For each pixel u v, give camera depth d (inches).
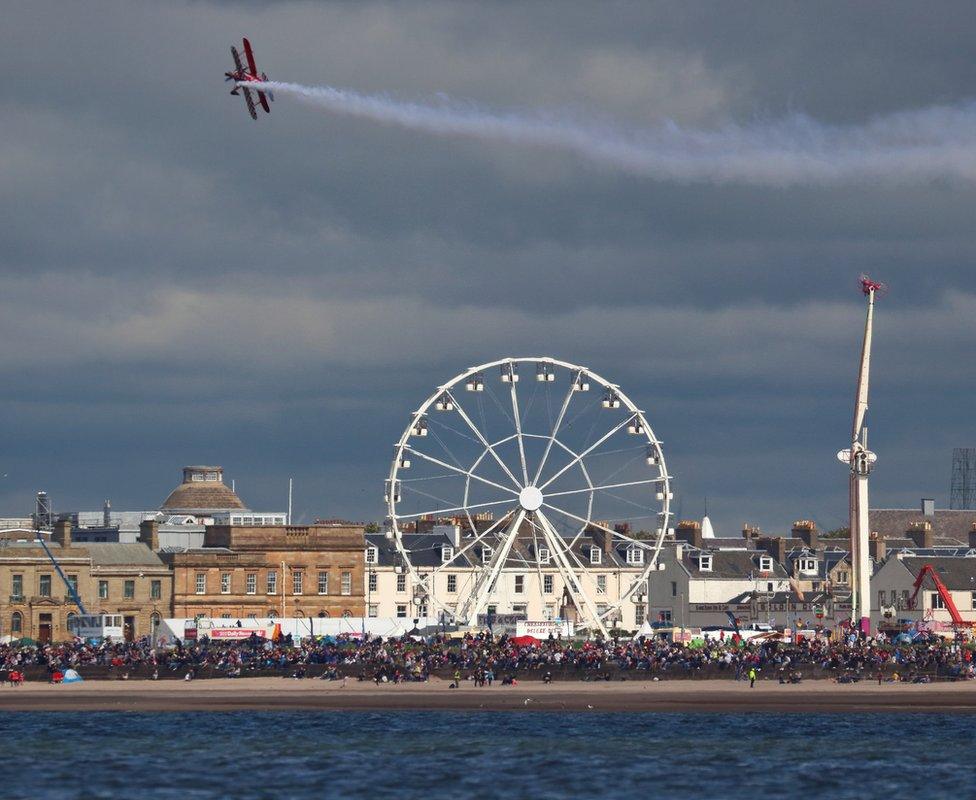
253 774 7824.8
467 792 7352.4
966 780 7785.4
